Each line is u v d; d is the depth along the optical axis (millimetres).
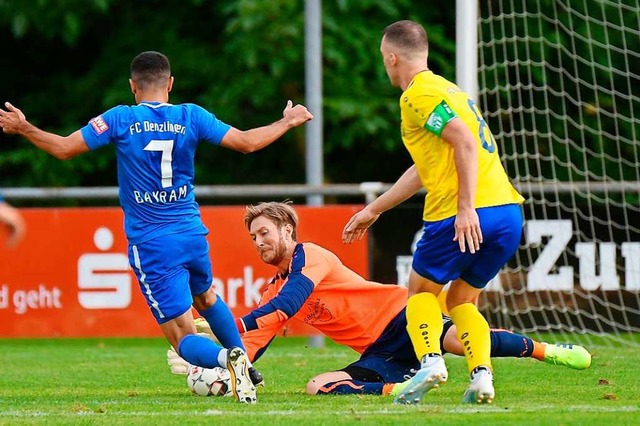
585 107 51406
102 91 57344
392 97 53750
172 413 18359
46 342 44094
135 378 26281
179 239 20266
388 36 19719
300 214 34812
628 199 41688
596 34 50938
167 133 20250
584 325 34625
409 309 19484
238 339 21250
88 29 58594
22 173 55000
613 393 21547
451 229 18875
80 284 35062
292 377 26078
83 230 35094
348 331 22312
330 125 52750
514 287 34812
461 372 26297
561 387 22797
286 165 57000
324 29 53062
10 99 59625
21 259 35031
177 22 57906
